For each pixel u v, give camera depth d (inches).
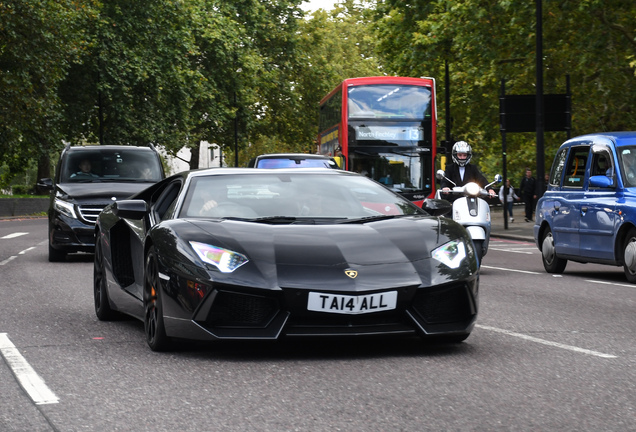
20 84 1362.0
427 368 231.9
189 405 192.1
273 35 2343.8
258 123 2378.2
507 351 258.2
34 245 835.4
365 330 241.1
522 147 1766.7
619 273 568.1
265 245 249.1
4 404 196.4
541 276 540.4
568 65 1182.9
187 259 247.3
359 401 193.5
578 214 535.2
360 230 261.1
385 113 1007.0
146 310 270.2
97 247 348.5
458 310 252.1
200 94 1926.7
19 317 344.8
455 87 1434.5
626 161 509.7
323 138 1239.5
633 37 1058.7
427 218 280.2
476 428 169.5
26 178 3014.3
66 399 200.1
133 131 1744.6
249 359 247.1
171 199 303.0
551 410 184.1
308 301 237.8
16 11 1322.6
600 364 237.1
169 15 1817.2
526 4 1065.5
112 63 1694.1
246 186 291.9
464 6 1132.5
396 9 1435.8
